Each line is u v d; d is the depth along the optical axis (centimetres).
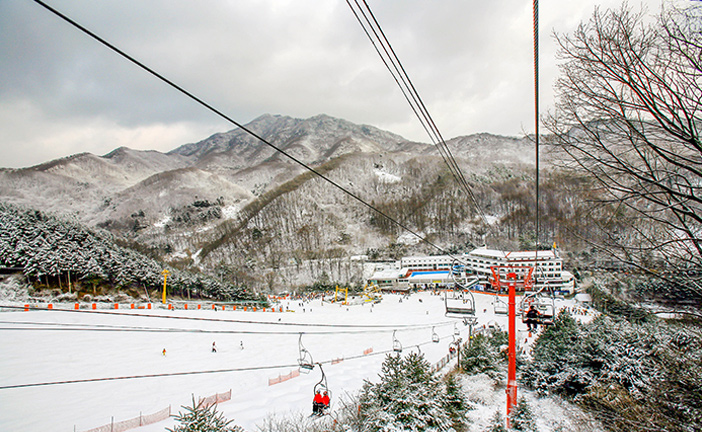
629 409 1780
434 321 8288
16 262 7731
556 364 2809
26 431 2447
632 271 1031
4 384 3406
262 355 5094
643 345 2248
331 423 2436
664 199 966
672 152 917
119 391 3372
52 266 7669
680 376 1386
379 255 17062
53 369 3919
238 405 3030
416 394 1800
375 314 9512
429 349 5325
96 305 7719
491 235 16688
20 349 4509
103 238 10475
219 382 3750
